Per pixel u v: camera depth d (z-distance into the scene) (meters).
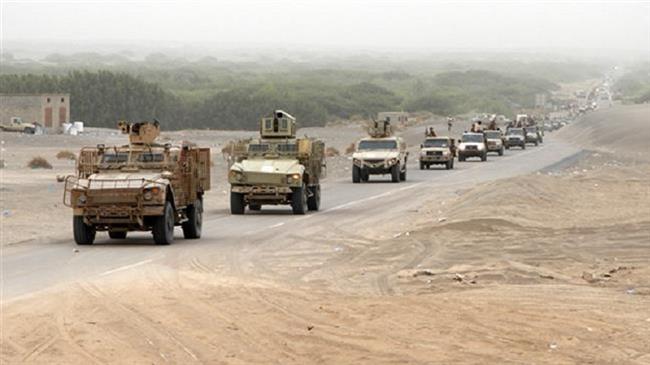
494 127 190.50
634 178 101.62
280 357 25.19
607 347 26.50
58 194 90.00
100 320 29.97
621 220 61.75
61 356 25.14
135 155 53.19
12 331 28.23
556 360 24.91
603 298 34.84
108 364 24.31
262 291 36.12
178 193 53.19
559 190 84.81
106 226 51.59
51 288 36.47
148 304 32.88
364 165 108.75
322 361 24.73
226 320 30.11
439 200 82.88
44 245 52.16
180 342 26.89
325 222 65.44
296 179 70.69
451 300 34.09
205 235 57.44
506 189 81.56
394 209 75.50
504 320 30.19
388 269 42.94
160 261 45.00
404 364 24.42
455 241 52.25
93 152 53.41
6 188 96.69
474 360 24.84
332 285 38.50
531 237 53.66
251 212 73.75
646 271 41.28
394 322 29.80
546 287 37.47
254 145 73.81
